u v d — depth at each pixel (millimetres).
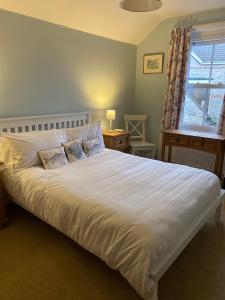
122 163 2719
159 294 1623
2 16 2490
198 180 2201
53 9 2785
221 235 2307
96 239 1633
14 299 1570
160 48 4078
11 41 2607
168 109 3973
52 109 3209
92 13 3102
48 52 3002
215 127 3809
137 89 4566
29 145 2426
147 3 1823
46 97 3100
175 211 1677
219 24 3400
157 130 4418
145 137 4609
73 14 2990
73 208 1790
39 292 1630
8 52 2602
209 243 2184
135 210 1638
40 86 3000
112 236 1549
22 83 2799
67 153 2736
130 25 3709
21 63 2744
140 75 4457
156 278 1396
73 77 3395
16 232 2283
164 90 4164
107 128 4172
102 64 3801
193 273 1822
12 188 2320
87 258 1968
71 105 3459
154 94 4328
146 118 4523
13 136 2387
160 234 1457
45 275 1779
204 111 3895
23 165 2375
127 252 1451
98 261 1938
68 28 3170
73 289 1661
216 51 3607
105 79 3922
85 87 3613
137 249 1410
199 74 3840
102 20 3316
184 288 1681
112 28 3594
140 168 2541
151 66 4254
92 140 3094
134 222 1512
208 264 1921
